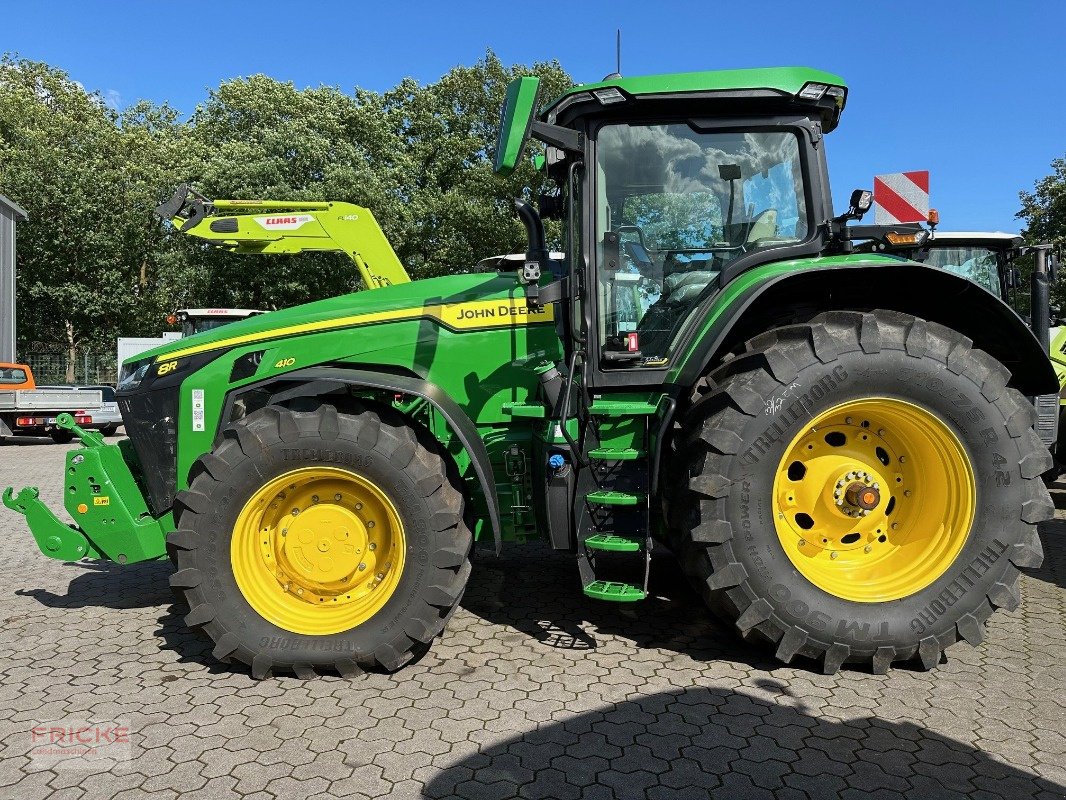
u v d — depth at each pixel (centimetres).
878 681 281
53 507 680
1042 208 2356
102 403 1312
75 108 3222
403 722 253
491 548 489
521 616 358
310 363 349
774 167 328
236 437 298
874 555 307
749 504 281
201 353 352
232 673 300
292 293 2062
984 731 243
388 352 349
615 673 291
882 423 304
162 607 386
